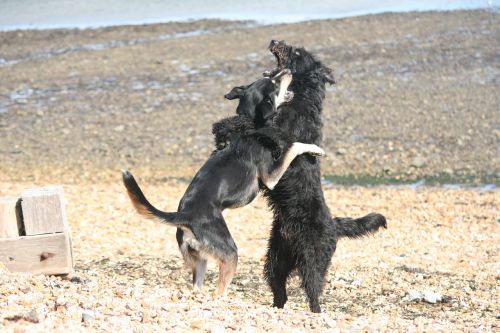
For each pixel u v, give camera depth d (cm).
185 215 758
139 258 1133
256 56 2998
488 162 1944
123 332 578
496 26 3169
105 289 754
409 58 2853
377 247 1284
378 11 3672
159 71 2917
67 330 568
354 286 1010
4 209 775
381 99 2464
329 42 3116
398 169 1936
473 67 2703
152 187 1844
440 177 1873
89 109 2558
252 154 829
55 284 734
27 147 2242
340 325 689
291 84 894
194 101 2566
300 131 863
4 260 770
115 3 4328
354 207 1622
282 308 837
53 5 4309
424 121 2248
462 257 1201
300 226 838
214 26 3566
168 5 4206
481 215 1538
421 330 692
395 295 969
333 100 2483
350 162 1997
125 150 2180
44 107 2598
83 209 1551
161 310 672
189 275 1029
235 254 783
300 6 3956
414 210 1586
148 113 2483
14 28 3762
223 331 611
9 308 618
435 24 3275
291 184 836
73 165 2077
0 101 2672
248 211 1585
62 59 3167
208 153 2139
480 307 913
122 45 3338
